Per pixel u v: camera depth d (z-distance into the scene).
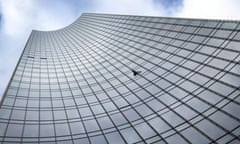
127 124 33.38
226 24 45.91
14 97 38.28
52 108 37.59
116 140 30.67
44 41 86.00
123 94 41.78
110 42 72.44
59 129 32.50
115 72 51.50
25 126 31.64
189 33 52.53
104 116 36.06
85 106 39.12
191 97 34.19
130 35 71.38
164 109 34.31
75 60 63.53
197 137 27.05
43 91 43.09
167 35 58.50
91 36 84.69
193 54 44.59
